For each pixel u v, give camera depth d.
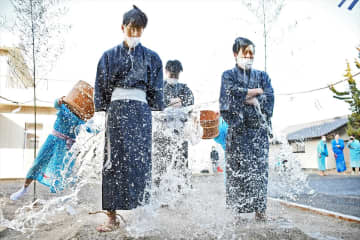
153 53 1.96
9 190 3.82
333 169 13.01
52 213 2.15
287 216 2.09
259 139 2.04
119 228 1.67
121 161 1.72
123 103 1.79
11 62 3.17
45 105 8.16
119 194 1.69
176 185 2.55
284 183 3.28
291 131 15.97
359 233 1.60
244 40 2.13
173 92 2.64
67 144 2.69
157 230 1.61
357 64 7.82
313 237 1.52
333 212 2.14
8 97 7.63
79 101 2.51
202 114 2.39
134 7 1.95
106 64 1.82
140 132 1.79
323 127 14.54
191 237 1.49
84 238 1.47
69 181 2.78
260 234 1.56
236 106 2.05
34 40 2.65
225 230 1.63
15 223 1.83
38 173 2.70
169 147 2.59
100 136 2.58
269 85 2.15
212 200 2.36
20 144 8.08
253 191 1.96
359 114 10.79
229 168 2.00
